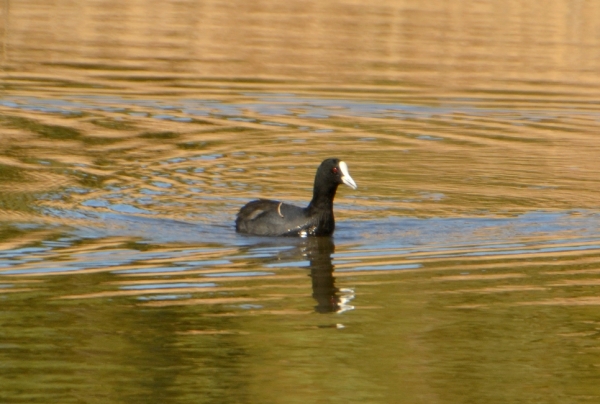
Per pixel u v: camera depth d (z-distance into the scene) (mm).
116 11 42031
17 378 10414
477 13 41750
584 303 12891
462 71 32344
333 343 11406
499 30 38375
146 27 38844
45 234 16594
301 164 22469
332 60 33656
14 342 11430
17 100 28375
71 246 15875
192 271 14477
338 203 19141
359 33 37719
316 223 16672
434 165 22312
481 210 18641
